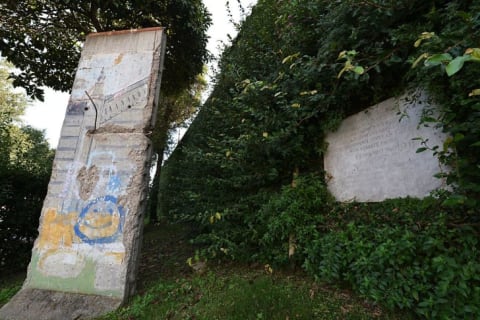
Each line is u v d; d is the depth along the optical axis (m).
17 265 5.00
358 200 2.72
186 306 2.52
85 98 3.93
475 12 1.67
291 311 2.06
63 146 3.74
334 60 2.69
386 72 2.62
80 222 3.36
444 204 1.67
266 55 3.87
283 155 3.16
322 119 3.26
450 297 1.67
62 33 5.07
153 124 3.70
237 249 3.32
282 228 2.88
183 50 6.16
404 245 1.91
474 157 1.76
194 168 4.70
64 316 2.77
